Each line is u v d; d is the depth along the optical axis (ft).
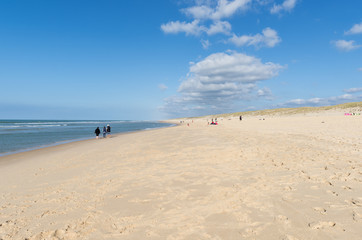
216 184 18.62
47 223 13.30
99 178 22.72
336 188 15.69
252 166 23.72
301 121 104.42
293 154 28.22
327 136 43.01
